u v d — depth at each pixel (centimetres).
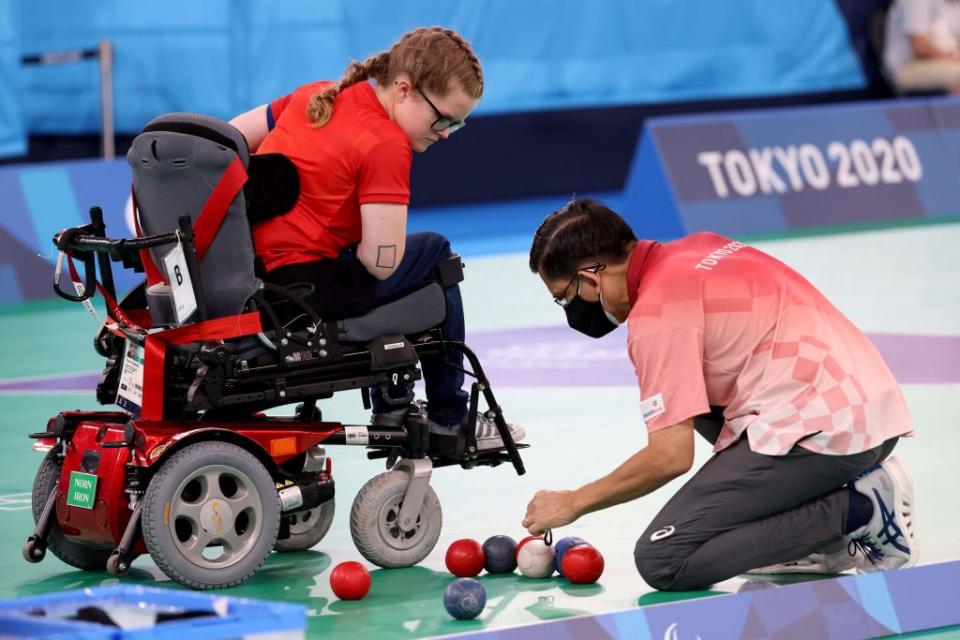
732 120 4275
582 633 1061
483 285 3512
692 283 1202
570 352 2630
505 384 2330
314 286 1288
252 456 1255
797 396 1194
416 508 1339
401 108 1295
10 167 3459
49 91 4200
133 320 1364
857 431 1184
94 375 2550
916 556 1230
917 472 1636
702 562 1202
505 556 1314
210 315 1262
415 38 1294
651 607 1079
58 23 4175
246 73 4381
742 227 4159
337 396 2280
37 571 1366
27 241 3444
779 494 1194
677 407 1177
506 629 1055
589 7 4872
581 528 1466
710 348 1209
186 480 1220
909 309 2953
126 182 3534
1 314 3284
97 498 1269
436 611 1191
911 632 1130
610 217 1235
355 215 1298
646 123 4184
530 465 1762
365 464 1809
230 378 1248
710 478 1209
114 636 713
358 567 1234
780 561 1212
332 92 1298
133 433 1238
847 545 1253
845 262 3662
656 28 4988
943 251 3803
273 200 1279
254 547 1256
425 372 1380
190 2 4291
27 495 1684
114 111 4275
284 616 738
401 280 1335
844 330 1235
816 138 4403
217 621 731
